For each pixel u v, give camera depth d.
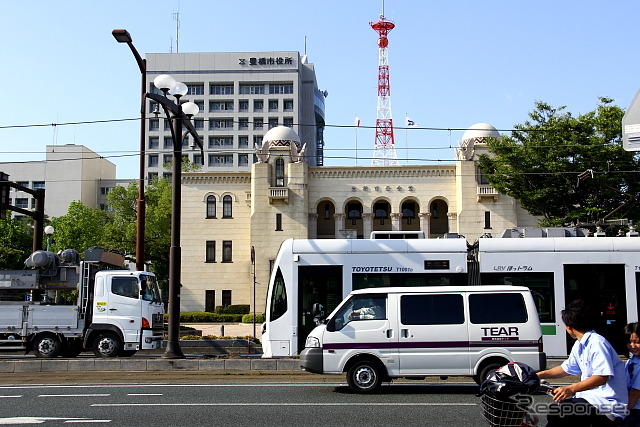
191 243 57.31
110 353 21.83
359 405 12.25
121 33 23.69
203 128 105.25
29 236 64.56
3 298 23.83
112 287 22.05
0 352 25.33
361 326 14.10
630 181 36.50
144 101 27.19
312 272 19.72
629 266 19.38
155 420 10.82
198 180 57.94
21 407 12.10
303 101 112.38
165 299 56.00
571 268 19.39
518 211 53.81
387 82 78.25
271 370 18.53
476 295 14.12
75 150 101.19
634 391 6.95
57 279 23.28
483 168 42.81
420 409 11.83
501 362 13.86
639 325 7.16
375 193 55.84
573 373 7.21
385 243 19.73
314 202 56.12
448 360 13.88
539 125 39.03
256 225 54.78
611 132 36.94
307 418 10.98
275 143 55.72
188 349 26.94
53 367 18.62
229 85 105.81
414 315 14.08
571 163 37.41
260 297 54.16
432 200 55.62
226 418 10.98
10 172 102.94
